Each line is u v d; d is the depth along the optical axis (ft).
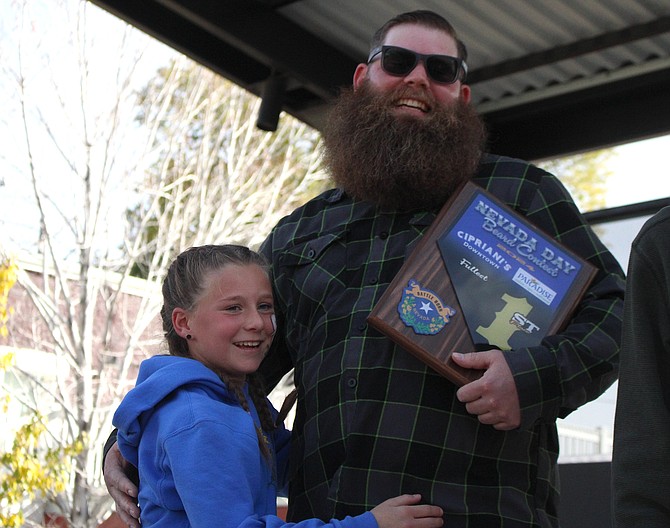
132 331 37.47
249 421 7.40
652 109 15.48
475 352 7.45
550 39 14.98
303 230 8.93
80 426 34.40
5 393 36.35
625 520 5.82
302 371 8.36
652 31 14.21
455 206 8.09
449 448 7.52
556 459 8.06
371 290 8.13
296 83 15.34
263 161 45.70
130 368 41.32
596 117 16.01
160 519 7.25
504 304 7.68
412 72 8.65
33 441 28.99
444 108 8.56
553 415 7.42
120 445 7.73
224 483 6.92
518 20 14.62
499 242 7.92
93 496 32.50
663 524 5.73
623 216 17.17
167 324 8.09
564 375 7.29
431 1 14.35
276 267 8.80
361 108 8.74
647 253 6.09
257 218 43.98
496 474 7.55
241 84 15.61
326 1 14.30
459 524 7.37
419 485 7.48
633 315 6.11
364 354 7.87
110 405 35.70
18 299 39.27
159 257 41.60
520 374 7.20
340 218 8.75
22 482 28.63
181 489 6.94
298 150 46.52
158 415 7.39
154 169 43.83
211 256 7.89
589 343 7.45
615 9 14.10
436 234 7.93
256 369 7.94
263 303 7.88
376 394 7.72
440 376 7.67
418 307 7.62
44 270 36.60
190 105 43.14
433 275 7.75
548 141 16.43
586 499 17.21
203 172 42.70
